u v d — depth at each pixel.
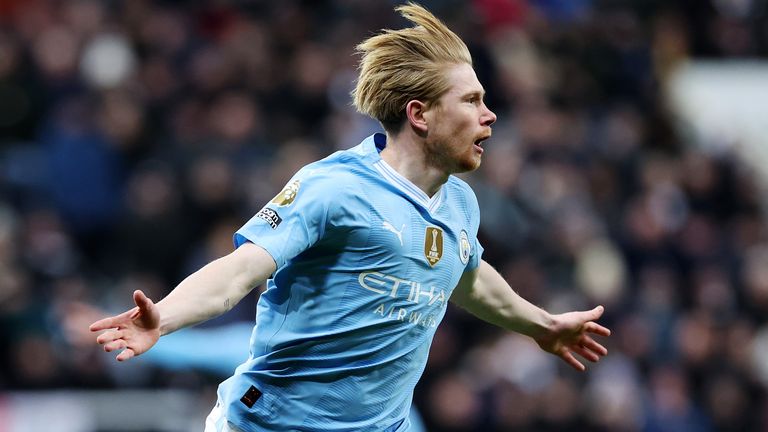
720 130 60.25
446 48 15.09
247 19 51.16
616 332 40.72
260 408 15.19
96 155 43.00
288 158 41.53
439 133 14.96
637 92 55.81
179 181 41.78
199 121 44.28
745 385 41.94
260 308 15.36
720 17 63.66
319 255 14.76
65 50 45.72
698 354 42.03
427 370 36.22
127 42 48.16
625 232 46.66
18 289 35.19
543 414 36.31
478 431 35.75
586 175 48.62
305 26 50.31
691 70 62.31
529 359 37.62
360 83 15.38
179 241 40.84
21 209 42.34
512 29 56.44
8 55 45.19
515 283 39.94
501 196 43.09
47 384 33.66
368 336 14.93
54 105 45.03
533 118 48.72
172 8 50.94
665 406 39.59
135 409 32.81
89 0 50.03
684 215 50.25
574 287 41.69
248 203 41.06
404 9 15.31
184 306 13.43
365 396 15.20
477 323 38.41
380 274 14.77
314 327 14.88
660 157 53.75
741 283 47.12
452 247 15.31
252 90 46.22
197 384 31.70
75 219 42.50
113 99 44.19
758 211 51.94
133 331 13.02
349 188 14.60
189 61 47.56
